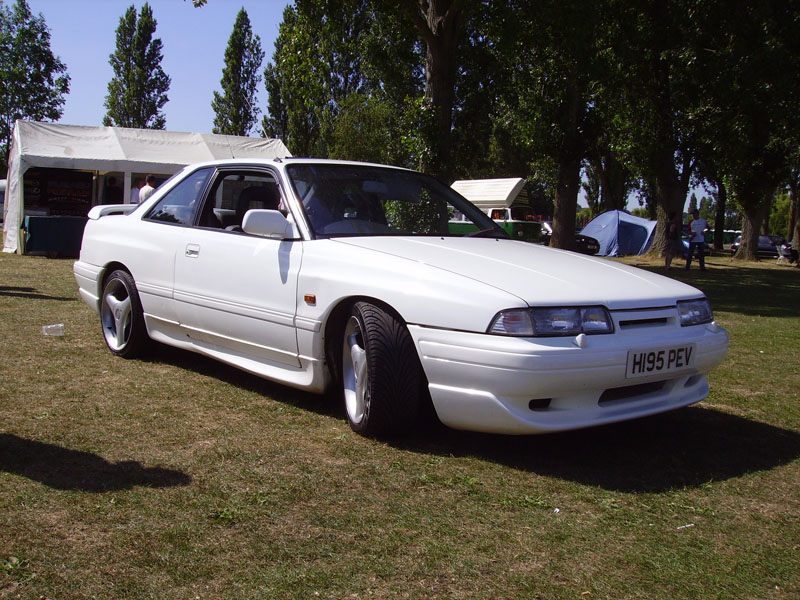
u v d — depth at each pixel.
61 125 16.80
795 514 2.81
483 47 15.30
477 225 4.64
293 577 2.18
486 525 2.60
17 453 3.14
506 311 3.05
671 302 3.51
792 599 2.15
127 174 16.61
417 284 3.32
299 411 3.95
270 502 2.73
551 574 2.26
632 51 19.19
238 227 4.39
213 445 3.35
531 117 21.44
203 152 18.12
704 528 2.65
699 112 21.17
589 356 3.07
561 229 21.81
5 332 5.93
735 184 27.41
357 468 3.12
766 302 12.00
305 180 4.25
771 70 16.89
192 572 2.19
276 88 51.34
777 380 5.39
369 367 3.37
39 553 2.27
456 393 3.16
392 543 2.43
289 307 3.83
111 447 3.28
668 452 3.53
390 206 4.36
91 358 5.11
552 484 3.03
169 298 4.67
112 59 56.12
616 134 25.12
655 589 2.19
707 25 17.92
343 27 14.47
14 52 42.88
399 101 16.22
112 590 2.07
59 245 14.40
